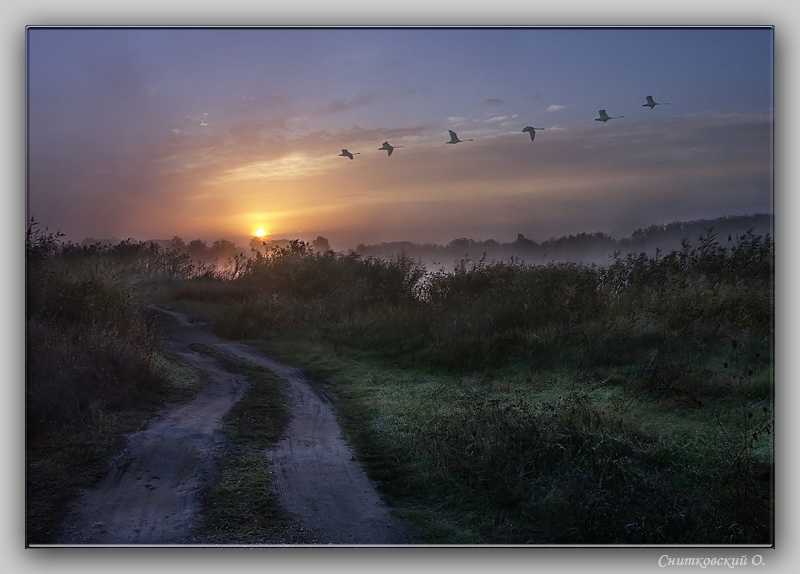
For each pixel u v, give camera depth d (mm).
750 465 5957
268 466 6543
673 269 11617
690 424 6836
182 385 9242
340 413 8641
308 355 12523
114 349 8562
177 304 18391
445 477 6129
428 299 15672
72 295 9320
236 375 10633
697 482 5711
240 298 18859
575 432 6344
